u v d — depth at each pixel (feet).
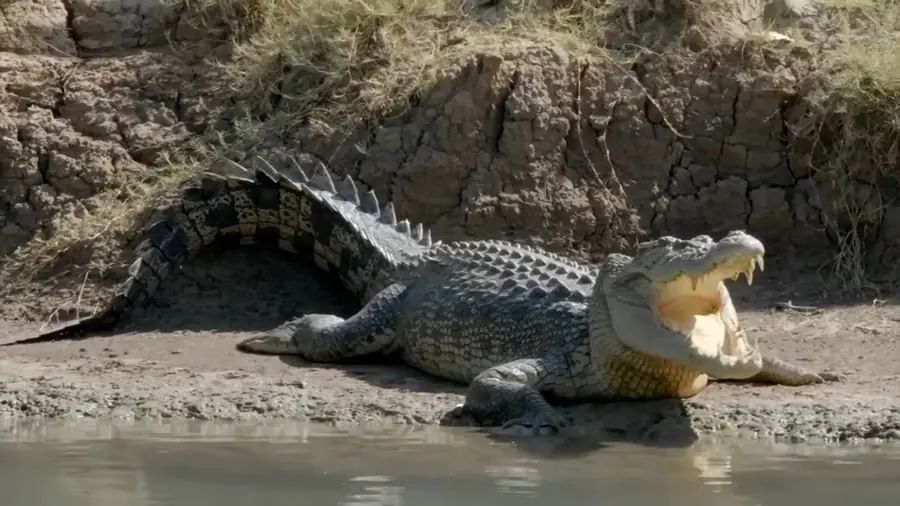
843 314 42.29
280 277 46.42
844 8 50.83
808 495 22.35
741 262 28.91
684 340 29.84
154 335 42.70
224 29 53.16
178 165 48.93
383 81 48.60
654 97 47.73
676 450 27.27
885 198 46.32
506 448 27.40
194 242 45.83
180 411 31.83
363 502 21.53
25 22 52.80
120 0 54.29
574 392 32.89
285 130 48.91
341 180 47.34
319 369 37.81
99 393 33.37
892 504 21.58
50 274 46.47
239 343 40.52
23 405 32.45
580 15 50.72
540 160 46.65
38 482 23.25
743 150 47.16
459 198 46.55
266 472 24.27
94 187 48.57
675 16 49.39
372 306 38.93
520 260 37.58
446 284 38.01
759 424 29.73
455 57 48.14
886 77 46.39
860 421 29.53
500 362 35.06
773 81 47.34
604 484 23.36
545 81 47.24
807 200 46.68
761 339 39.63
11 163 48.80
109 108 50.47
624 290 31.17
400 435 29.12
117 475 23.91
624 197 46.73
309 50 50.72
